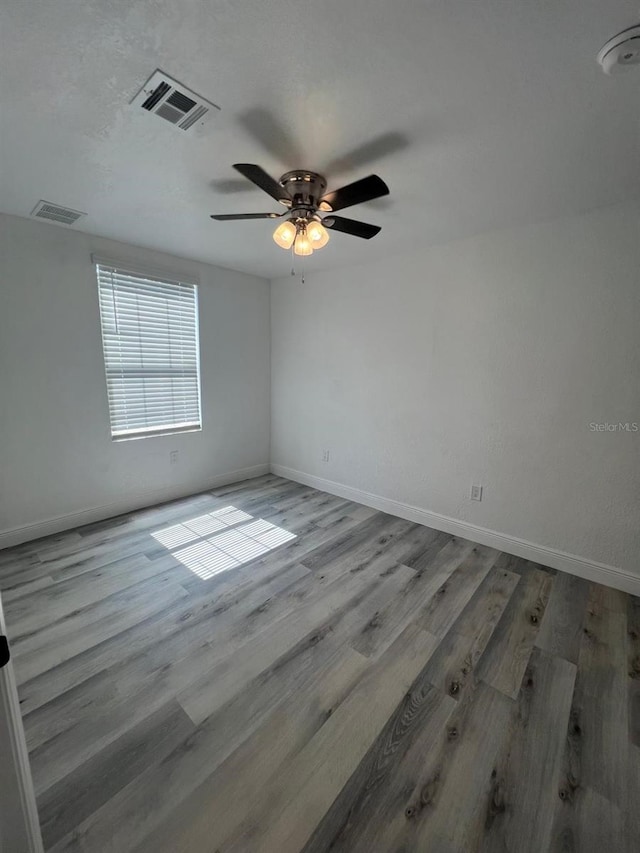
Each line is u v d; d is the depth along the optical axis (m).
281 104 1.31
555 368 2.36
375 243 2.74
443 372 2.86
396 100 1.28
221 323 3.73
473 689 1.55
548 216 2.24
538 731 1.37
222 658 1.69
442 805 1.14
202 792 1.16
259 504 3.53
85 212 2.30
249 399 4.14
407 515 3.23
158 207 2.22
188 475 3.71
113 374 3.05
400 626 1.92
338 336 3.55
